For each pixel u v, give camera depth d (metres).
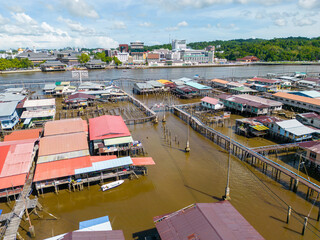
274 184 41.84
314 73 179.38
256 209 35.66
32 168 44.81
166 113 85.88
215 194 39.31
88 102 95.81
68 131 52.66
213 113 82.06
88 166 40.84
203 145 58.22
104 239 24.44
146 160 44.75
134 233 31.12
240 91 108.44
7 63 195.00
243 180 43.25
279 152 53.41
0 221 31.97
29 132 55.50
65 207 36.34
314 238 30.23
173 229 25.66
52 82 140.62
